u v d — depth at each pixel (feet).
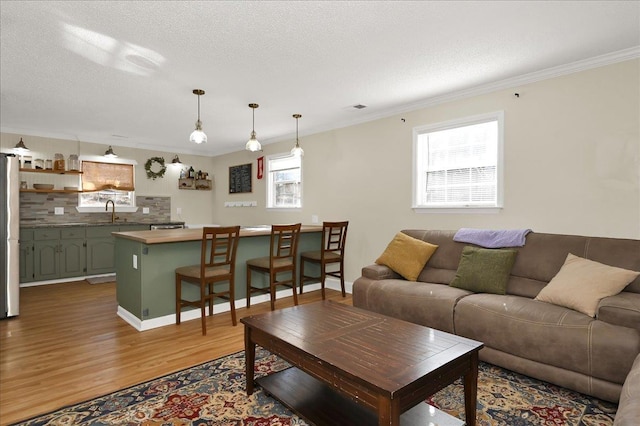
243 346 9.86
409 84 11.81
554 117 10.62
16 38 8.55
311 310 8.16
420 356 5.65
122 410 6.73
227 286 13.28
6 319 12.16
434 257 11.60
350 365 5.33
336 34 8.47
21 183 18.19
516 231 10.38
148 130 18.44
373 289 10.84
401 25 8.08
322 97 13.12
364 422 6.00
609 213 9.75
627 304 6.81
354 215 16.08
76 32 8.29
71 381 7.84
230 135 19.60
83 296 15.25
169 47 9.07
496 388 7.47
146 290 11.23
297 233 13.55
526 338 7.57
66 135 19.36
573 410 6.64
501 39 8.77
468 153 12.69
